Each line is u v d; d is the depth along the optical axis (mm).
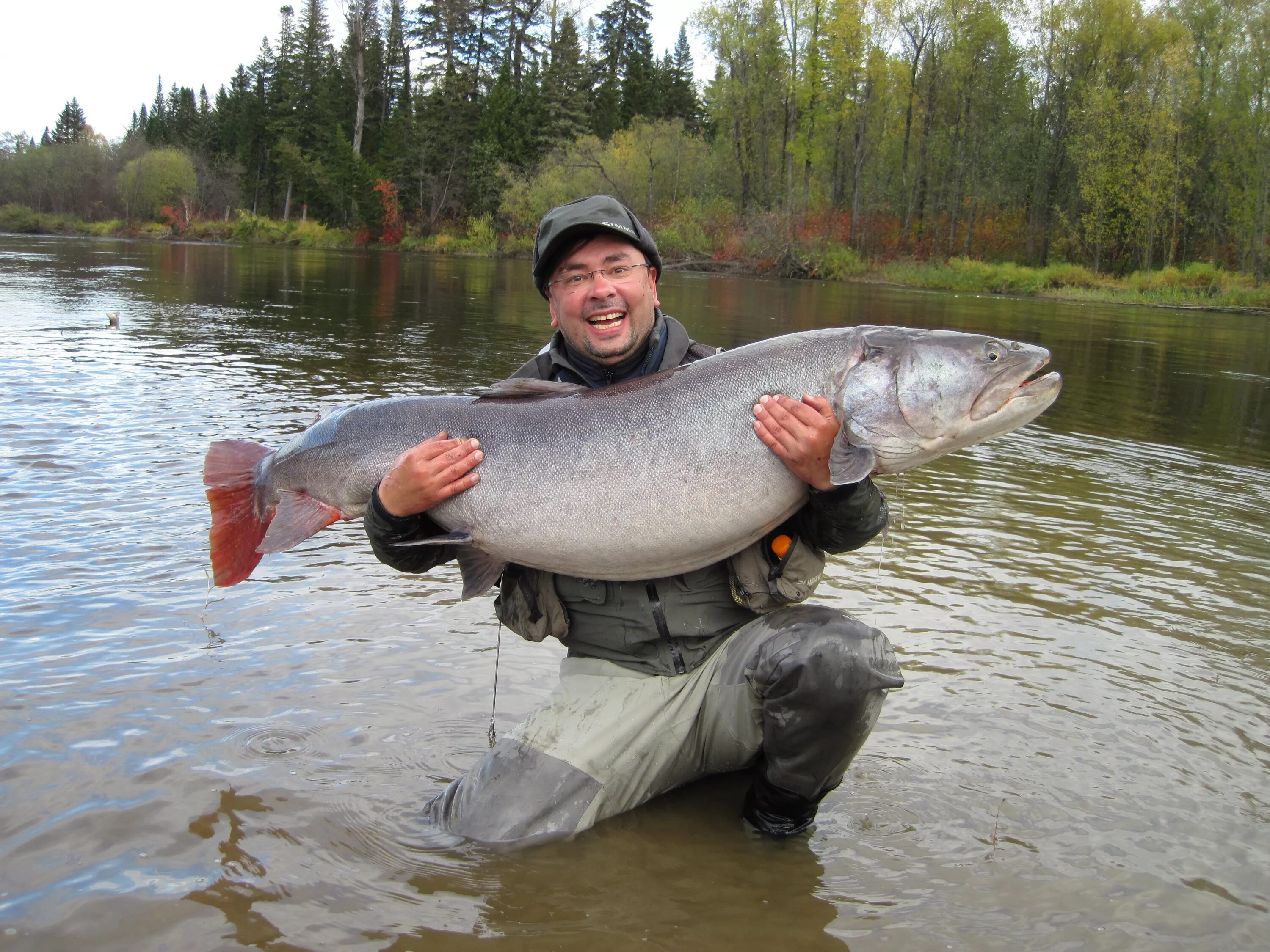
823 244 40188
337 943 2139
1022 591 4266
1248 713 3250
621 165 45594
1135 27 42000
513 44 66688
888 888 2393
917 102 45594
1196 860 2498
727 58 44531
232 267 27922
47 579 3891
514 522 2867
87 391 7430
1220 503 5902
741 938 2199
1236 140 37312
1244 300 30078
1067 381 11281
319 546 4543
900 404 2775
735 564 2844
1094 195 38438
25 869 2303
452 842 2523
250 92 79188
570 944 2170
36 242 44375
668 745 2793
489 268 34688
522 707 3164
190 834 2469
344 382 8555
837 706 2480
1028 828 2629
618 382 3070
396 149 61625
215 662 3328
